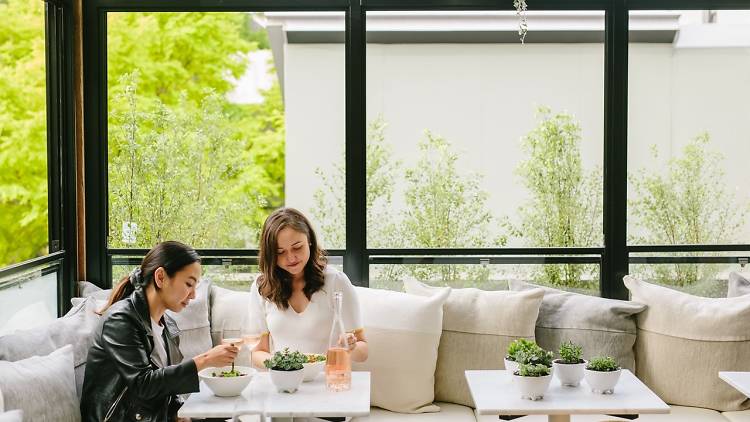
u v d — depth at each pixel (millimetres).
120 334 2623
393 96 3975
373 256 3945
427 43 3967
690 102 3961
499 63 3988
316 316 3129
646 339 3486
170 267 2686
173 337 2867
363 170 3939
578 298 3588
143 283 2709
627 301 3609
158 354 2766
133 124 3969
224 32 8359
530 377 2584
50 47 3750
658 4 3900
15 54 3391
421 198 3986
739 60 3953
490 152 4000
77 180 3871
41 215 3625
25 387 2514
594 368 2705
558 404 2561
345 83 3975
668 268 3932
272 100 8602
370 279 3939
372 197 3980
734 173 3967
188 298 2744
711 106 3961
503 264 3938
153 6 3889
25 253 3459
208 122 4070
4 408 2420
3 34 3279
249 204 4102
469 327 3490
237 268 3945
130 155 3971
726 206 3969
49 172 3723
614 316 3486
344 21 3955
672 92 3953
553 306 3574
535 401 2600
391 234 3984
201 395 2648
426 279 3938
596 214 3982
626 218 3939
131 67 8016
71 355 2801
